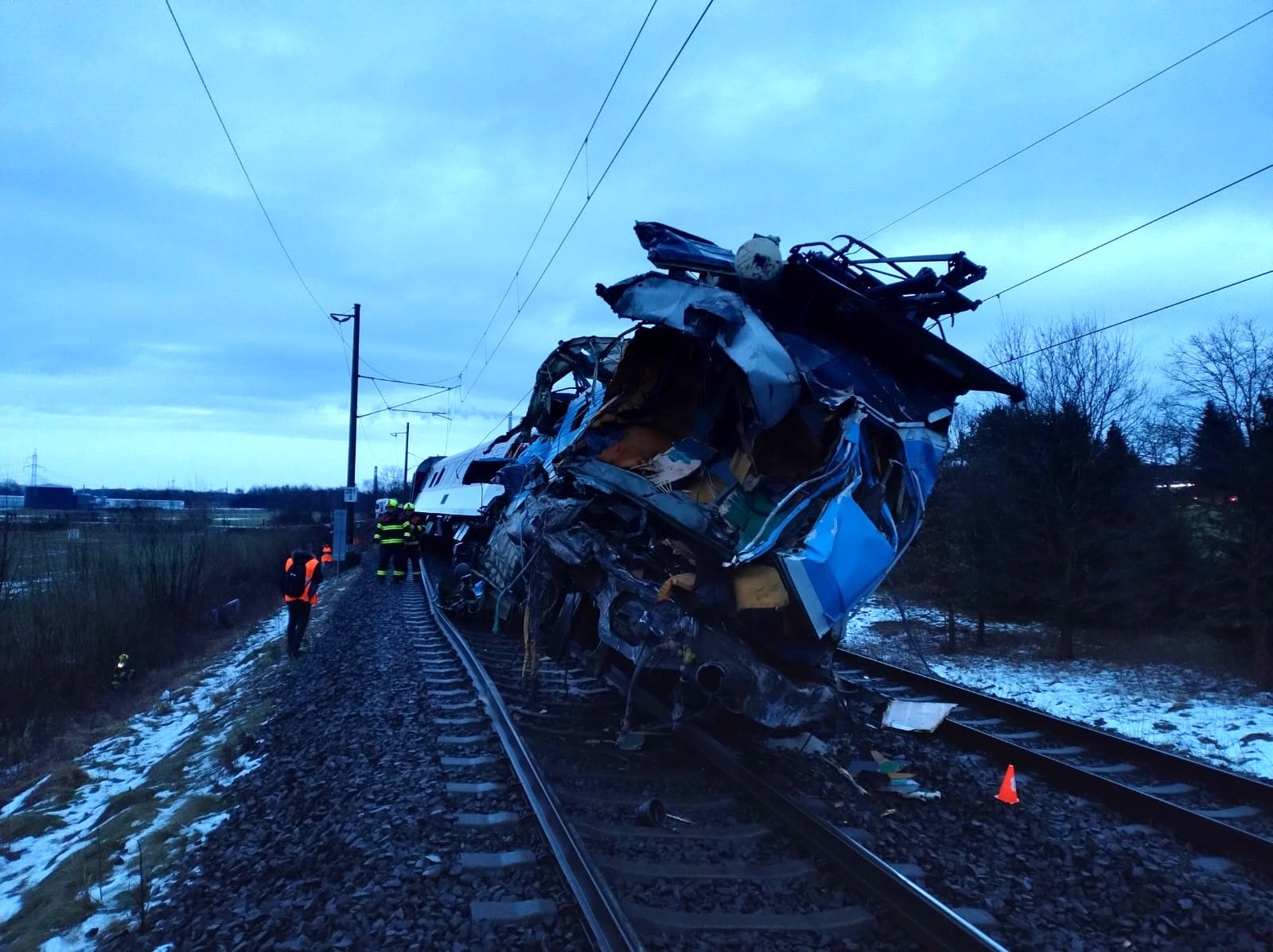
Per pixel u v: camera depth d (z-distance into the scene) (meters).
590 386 9.48
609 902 4.13
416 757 6.80
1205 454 12.96
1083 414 15.31
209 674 14.25
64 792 8.35
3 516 16.30
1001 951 3.75
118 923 4.88
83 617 14.08
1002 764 7.44
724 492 6.24
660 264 6.50
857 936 4.25
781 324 6.36
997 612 17.89
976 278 6.28
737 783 6.21
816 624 5.31
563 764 6.79
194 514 25.25
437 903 4.42
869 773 6.73
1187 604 13.78
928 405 6.50
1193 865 5.39
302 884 4.75
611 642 6.57
